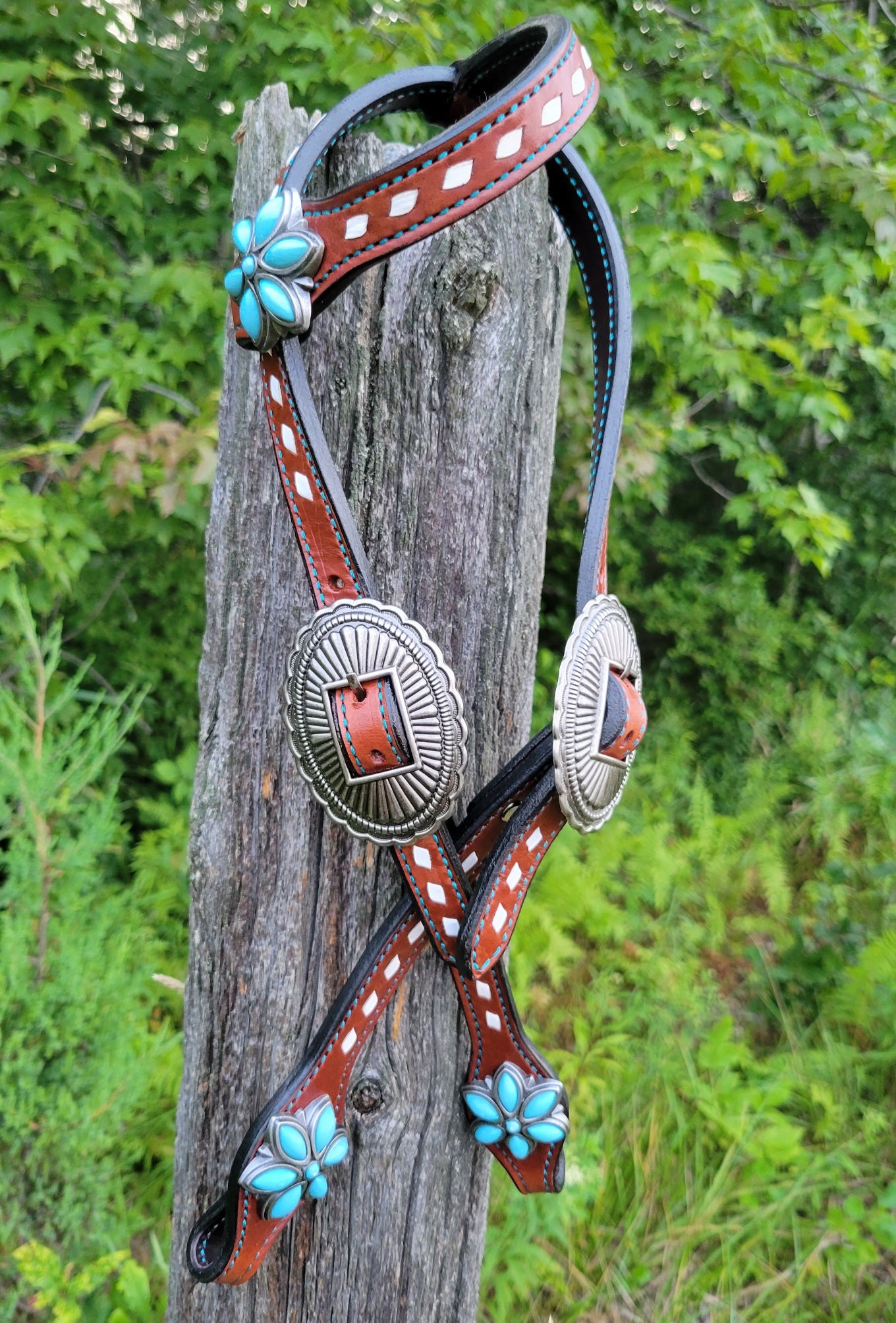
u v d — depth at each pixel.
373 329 0.66
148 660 3.07
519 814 0.64
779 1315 1.69
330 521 0.60
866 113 3.04
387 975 0.70
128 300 2.66
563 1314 1.67
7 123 2.47
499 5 2.45
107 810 1.71
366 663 0.59
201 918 0.78
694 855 2.98
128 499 2.38
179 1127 0.84
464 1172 0.82
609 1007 2.27
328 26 2.42
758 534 4.31
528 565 0.73
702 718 4.03
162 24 2.90
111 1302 1.55
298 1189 0.69
